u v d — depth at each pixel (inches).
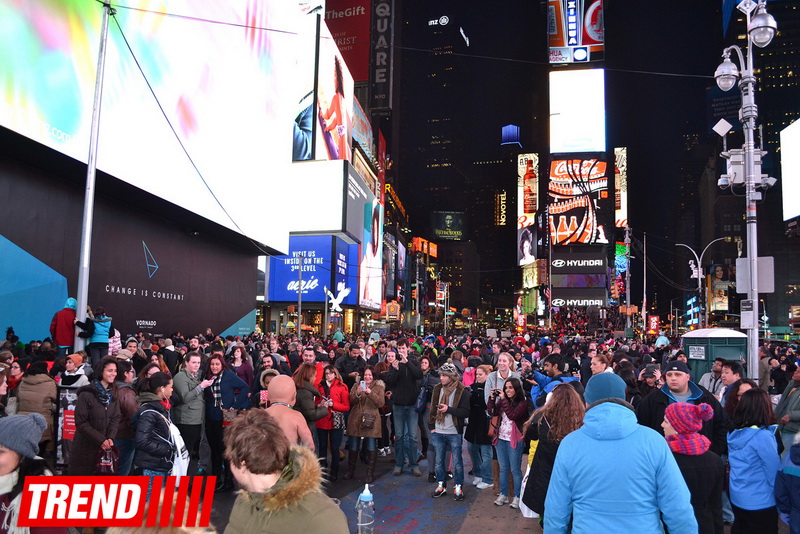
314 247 2224.4
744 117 526.0
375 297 3038.9
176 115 945.5
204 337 827.4
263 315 2247.8
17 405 337.1
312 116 2303.2
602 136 3577.8
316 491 100.7
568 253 3489.2
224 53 1131.9
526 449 307.1
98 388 258.8
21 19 611.2
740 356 554.6
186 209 979.9
